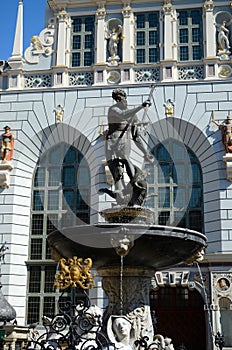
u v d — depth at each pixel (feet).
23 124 88.84
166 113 85.51
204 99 85.97
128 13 92.07
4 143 87.66
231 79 86.48
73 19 94.43
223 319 76.43
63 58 91.45
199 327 81.82
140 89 87.25
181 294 83.66
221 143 83.56
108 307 41.73
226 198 81.25
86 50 92.32
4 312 49.26
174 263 43.09
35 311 82.74
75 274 36.14
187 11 92.38
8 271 82.74
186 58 90.17
